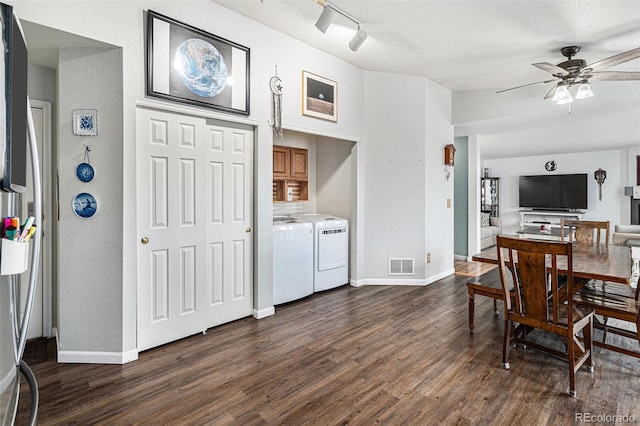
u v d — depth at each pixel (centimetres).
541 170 891
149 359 240
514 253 301
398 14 284
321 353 251
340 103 393
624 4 259
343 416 180
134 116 236
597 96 397
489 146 737
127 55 231
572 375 197
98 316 233
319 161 477
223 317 304
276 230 349
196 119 274
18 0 189
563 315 215
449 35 321
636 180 750
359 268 433
